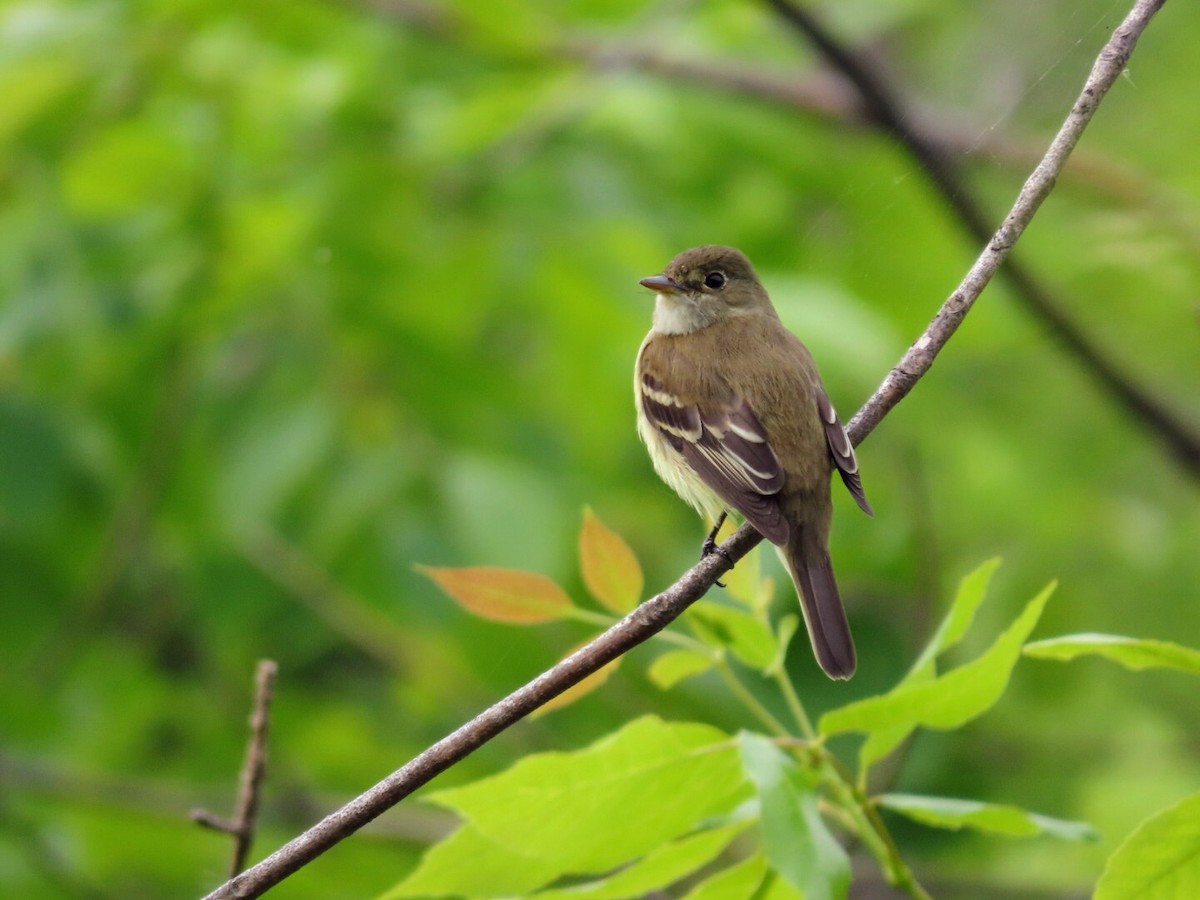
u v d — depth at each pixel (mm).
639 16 12680
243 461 10734
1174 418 12438
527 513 10367
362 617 12172
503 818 5512
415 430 10750
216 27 11969
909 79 14906
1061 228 12953
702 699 11250
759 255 12969
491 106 11430
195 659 14078
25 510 10781
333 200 11453
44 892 10938
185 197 11414
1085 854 12992
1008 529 13547
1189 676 13500
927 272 12875
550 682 5461
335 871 11078
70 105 11609
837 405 13109
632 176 13016
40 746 11578
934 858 12406
